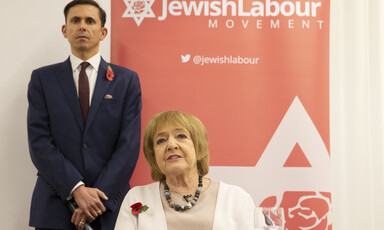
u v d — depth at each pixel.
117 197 2.86
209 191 2.01
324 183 3.35
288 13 3.45
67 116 2.96
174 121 2.04
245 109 3.40
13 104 3.42
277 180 3.35
